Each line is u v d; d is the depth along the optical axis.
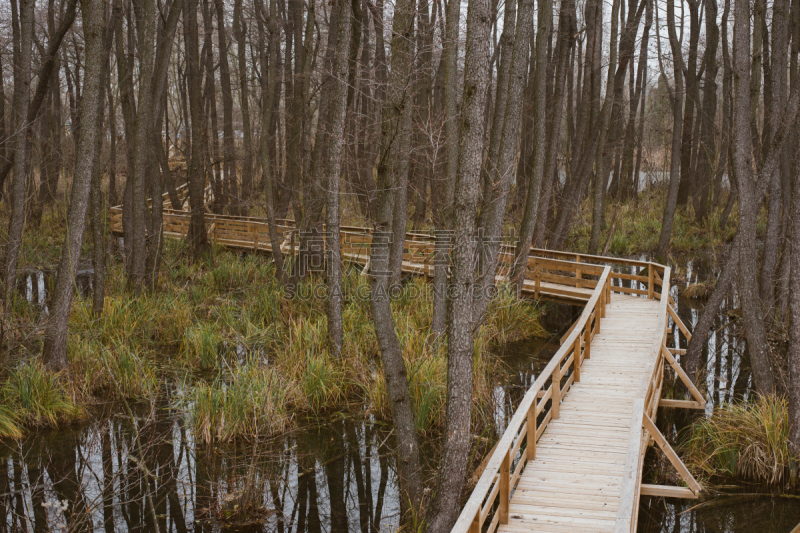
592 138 16.22
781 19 9.83
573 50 22.84
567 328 12.44
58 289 8.74
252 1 21.78
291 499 6.47
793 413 6.38
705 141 22.94
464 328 4.80
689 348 9.50
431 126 8.05
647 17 19.12
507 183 7.05
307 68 12.86
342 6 8.05
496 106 9.60
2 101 14.70
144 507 6.18
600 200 16.09
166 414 8.26
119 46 14.40
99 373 8.93
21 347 9.07
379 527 5.97
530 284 13.07
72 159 20.73
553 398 6.65
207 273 15.50
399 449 6.14
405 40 6.50
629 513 3.80
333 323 9.66
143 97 12.33
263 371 8.57
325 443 7.68
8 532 5.65
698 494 6.19
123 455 7.15
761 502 6.14
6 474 6.70
